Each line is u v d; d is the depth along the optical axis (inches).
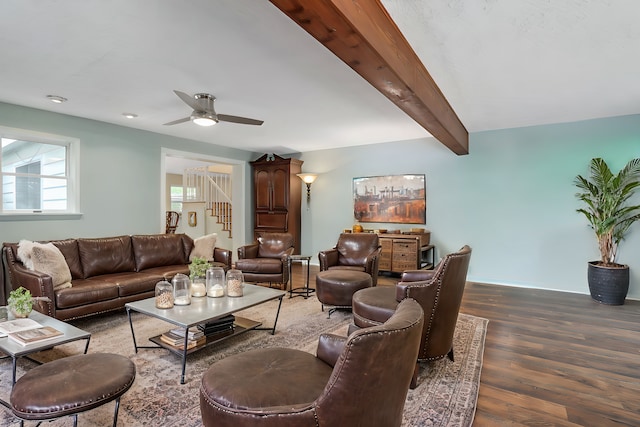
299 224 284.0
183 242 194.2
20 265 136.9
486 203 213.0
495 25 88.1
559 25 88.0
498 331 130.4
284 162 271.9
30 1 76.0
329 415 45.4
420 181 235.1
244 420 49.9
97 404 60.2
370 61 80.9
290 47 99.1
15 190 164.6
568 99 149.0
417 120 133.0
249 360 66.1
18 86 131.8
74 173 178.7
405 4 78.7
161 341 106.8
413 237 215.2
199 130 208.8
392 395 48.8
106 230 191.3
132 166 202.4
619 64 112.0
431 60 108.7
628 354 110.3
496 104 156.3
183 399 84.0
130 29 88.8
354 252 188.2
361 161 259.1
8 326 87.9
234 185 287.6
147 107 159.9
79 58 106.3
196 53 103.0
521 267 203.5
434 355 95.0
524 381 93.7
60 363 68.6
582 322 140.5
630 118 174.2
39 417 56.8
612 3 78.4
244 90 135.3
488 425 74.8
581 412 79.7
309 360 67.2
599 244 175.8
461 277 97.4
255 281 190.7
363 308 103.5
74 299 128.2
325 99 146.8
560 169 191.5
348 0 63.7
